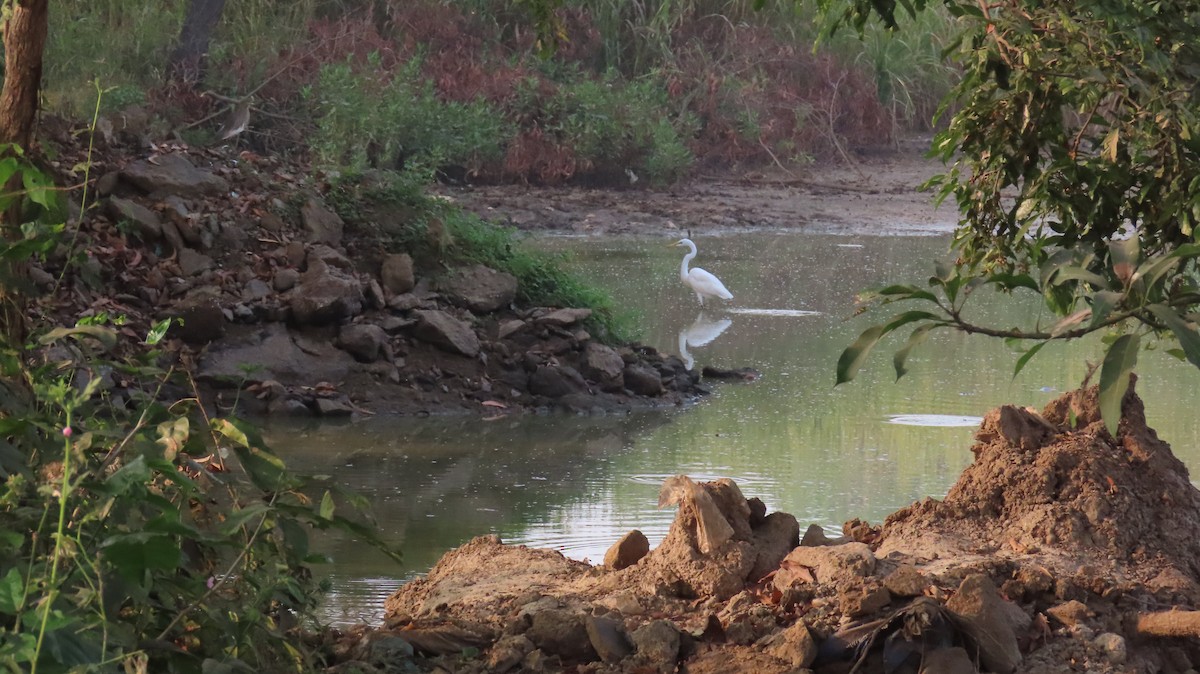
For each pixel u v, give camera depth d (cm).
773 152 4328
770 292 2573
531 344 1802
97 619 482
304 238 1867
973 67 793
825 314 2355
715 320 2281
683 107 4247
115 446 556
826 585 682
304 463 1340
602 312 1962
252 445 608
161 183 1841
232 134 2941
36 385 561
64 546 479
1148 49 691
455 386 1689
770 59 4478
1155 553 735
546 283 1967
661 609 698
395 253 1897
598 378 1731
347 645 646
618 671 625
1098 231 784
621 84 4188
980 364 1955
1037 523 744
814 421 1583
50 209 658
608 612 687
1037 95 781
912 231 3538
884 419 1590
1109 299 508
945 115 4678
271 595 577
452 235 1981
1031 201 812
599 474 1314
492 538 895
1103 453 775
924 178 4231
